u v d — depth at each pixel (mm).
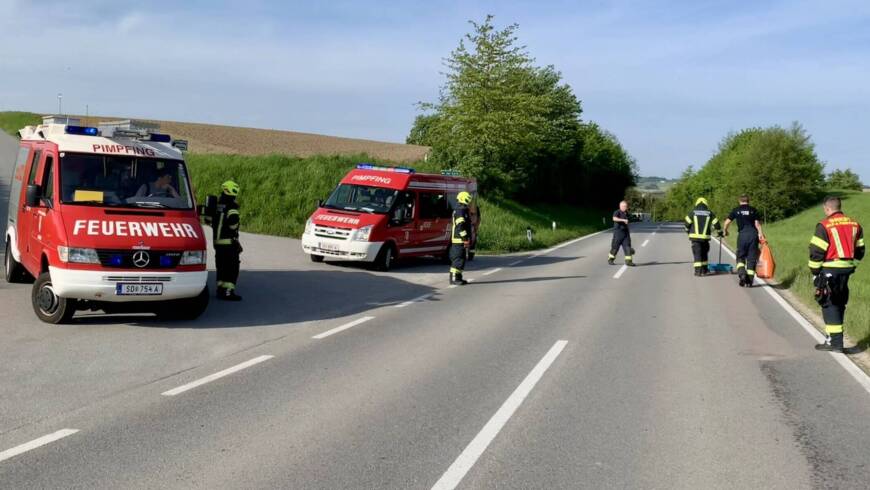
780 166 77750
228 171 34969
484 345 9172
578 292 14648
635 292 14812
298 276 15734
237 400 6480
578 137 73375
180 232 9938
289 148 61688
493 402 6594
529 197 65875
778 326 10992
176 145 11422
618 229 21562
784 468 5070
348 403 6457
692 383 7434
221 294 12312
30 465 4805
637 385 7309
